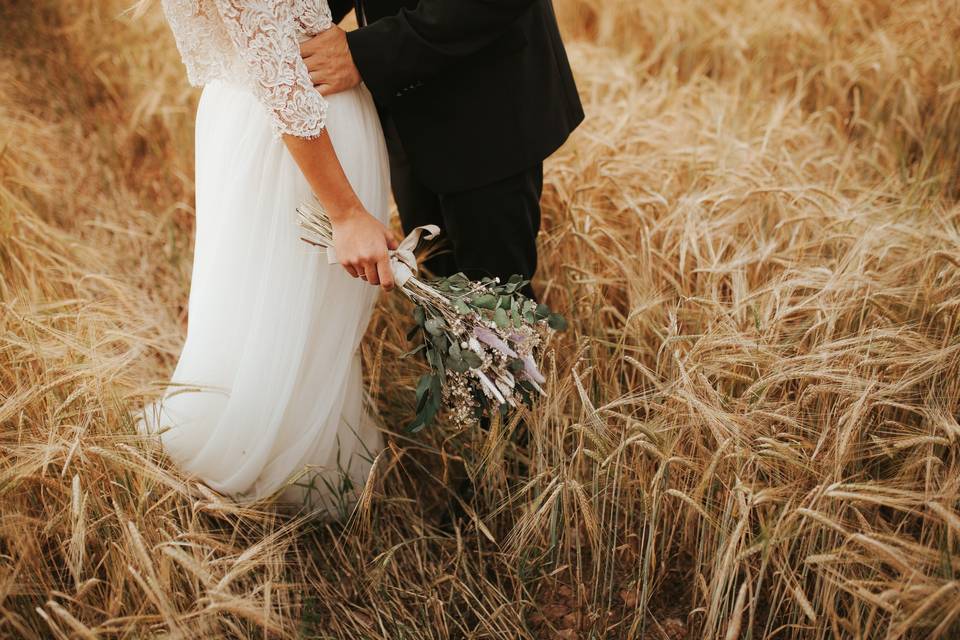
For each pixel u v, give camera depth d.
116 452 1.58
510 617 1.66
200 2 1.28
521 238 1.74
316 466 1.71
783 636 1.61
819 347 1.66
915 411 1.62
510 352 1.49
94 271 2.45
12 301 1.87
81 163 3.04
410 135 1.61
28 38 3.58
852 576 1.46
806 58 3.43
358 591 1.73
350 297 1.65
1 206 2.37
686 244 2.09
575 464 1.77
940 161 2.78
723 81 3.48
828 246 2.20
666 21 3.86
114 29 3.63
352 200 1.44
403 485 1.98
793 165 2.50
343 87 1.46
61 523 1.55
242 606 1.33
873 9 3.52
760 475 1.68
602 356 2.05
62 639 1.28
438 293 1.50
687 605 1.71
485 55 1.55
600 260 2.26
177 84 3.33
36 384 1.67
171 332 2.38
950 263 1.83
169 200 2.90
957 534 1.30
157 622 1.44
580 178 2.46
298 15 1.38
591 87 3.20
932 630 1.35
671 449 1.56
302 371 1.64
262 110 1.49
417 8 1.43
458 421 1.63
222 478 1.71
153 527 1.57
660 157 2.57
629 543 1.80
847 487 1.41
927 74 3.05
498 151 1.60
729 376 1.76
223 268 1.58
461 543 1.72
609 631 1.67
